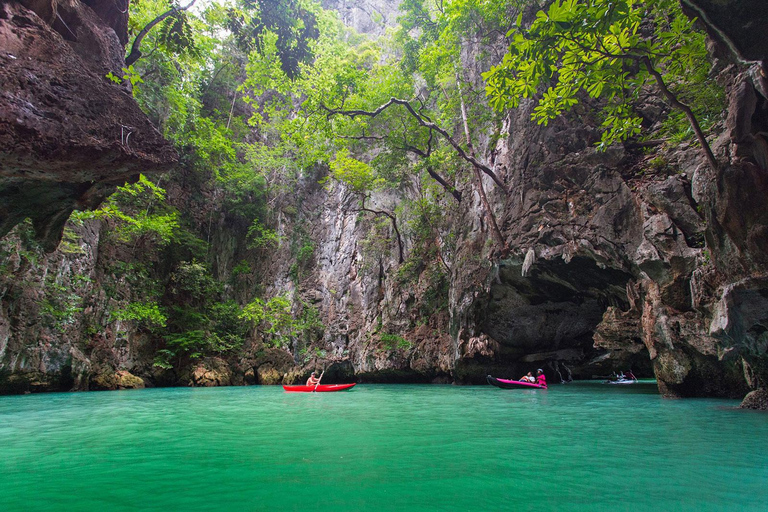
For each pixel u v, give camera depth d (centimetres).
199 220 2306
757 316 745
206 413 909
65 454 521
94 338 1675
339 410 947
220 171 2417
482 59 1748
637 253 1084
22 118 480
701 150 1026
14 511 329
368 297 2189
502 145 1678
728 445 533
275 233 2456
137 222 1730
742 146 679
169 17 860
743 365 938
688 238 1017
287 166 2570
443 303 1977
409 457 489
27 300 1404
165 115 2005
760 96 633
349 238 2364
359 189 2075
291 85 1661
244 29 1098
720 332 792
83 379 1577
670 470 426
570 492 364
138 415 879
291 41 1123
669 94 718
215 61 2516
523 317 1673
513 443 562
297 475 419
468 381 1845
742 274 753
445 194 2094
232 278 2355
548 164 1358
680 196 1021
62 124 513
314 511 324
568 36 627
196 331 1986
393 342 1991
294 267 2431
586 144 1291
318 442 580
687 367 1019
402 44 1970
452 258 1928
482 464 455
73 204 659
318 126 1727
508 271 1492
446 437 610
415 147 1859
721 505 332
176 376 1950
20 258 1388
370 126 1981
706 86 991
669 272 1025
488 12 1574
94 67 618
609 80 732
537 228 1338
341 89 1655
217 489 378
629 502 339
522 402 1077
